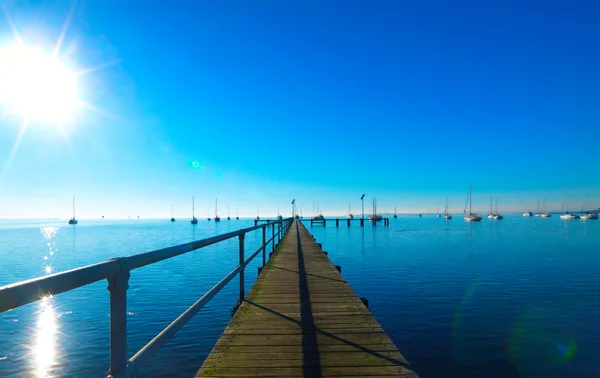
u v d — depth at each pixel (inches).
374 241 1717.5
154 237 2283.5
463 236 2091.5
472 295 545.6
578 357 320.5
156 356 320.2
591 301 508.7
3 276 815.7
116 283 64.8
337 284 260.7
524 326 400.2
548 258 1020.5
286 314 183.5
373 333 153.7
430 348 343.0
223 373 114.5
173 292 570.6
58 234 2977.4
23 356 321.7
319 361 124.2
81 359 317.1
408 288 599.2
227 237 172.6
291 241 637.3
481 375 292.5
